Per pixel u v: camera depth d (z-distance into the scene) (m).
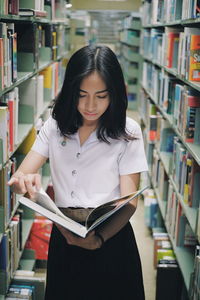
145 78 5.69
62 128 1.58
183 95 2.72
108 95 1.49
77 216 1.64
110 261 1.71
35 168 1.64
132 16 9.62
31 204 1.46
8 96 2.30
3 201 2.20
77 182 1.63
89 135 1.59
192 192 2.59
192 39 2.47
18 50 3.07
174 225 3.06
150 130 4.54
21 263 3.10
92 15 15.18
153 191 4.23
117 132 1.56
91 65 1.43
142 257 3.59
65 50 6.57
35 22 3.20
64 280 1.76
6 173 2.20
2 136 2.10
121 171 1.62
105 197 1.63
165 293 2.80
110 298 1.76
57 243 1.75
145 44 5.77
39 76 3.65
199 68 2.51
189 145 2.53
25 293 2.46
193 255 2.85
